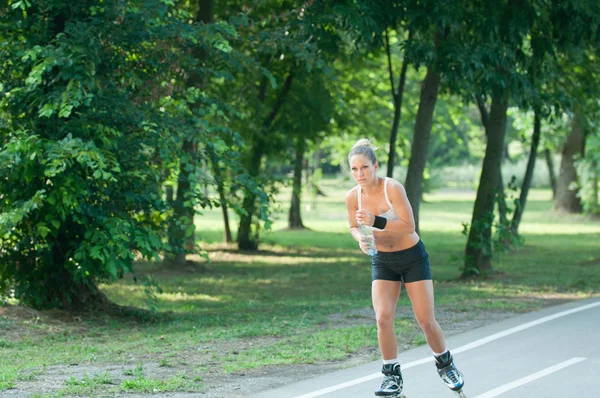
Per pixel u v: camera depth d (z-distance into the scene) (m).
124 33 14.82
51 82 14.36
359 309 16.78
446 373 8.20
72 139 13.41
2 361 10.95
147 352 11.63
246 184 15.77
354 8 17.69
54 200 13.69
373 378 9.69
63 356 11.26
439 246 37.53
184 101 15.56
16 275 15.53
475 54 18.70
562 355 10.98
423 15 18.23
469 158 108.44
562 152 56.44
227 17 29.56
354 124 36.41
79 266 14.42
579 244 37.31
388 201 7.91
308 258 32.47
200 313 17.08
